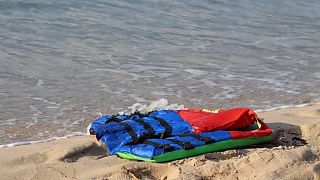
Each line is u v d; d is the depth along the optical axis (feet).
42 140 18.92
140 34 36.22
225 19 42.63
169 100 23.95
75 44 32.89
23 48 31.24
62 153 16.53
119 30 36.73
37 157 16.40
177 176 14.57
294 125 19.58
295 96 25.61
